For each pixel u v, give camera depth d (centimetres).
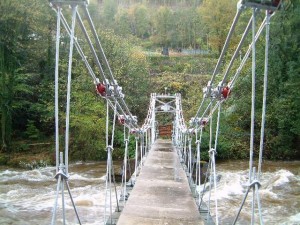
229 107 1994
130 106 2284
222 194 1049
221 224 784
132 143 1812
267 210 888
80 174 1446
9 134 1870
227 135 1945
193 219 440
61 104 1902
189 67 3219
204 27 4022
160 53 4062
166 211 471
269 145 1930
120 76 2153
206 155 1823
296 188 1114
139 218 439
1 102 1864
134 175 719
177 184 645
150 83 2747
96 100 1891
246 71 1934
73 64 1941
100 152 1833
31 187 1202
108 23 3656
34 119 2119
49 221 815
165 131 2616
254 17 203
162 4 5741
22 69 2003
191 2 5375
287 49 1962
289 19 1950
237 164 1711
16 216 852
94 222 801
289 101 1906
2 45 1875
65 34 1912
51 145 1914
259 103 1973
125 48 2258
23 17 1992
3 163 1678
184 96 2834
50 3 204
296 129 1888
